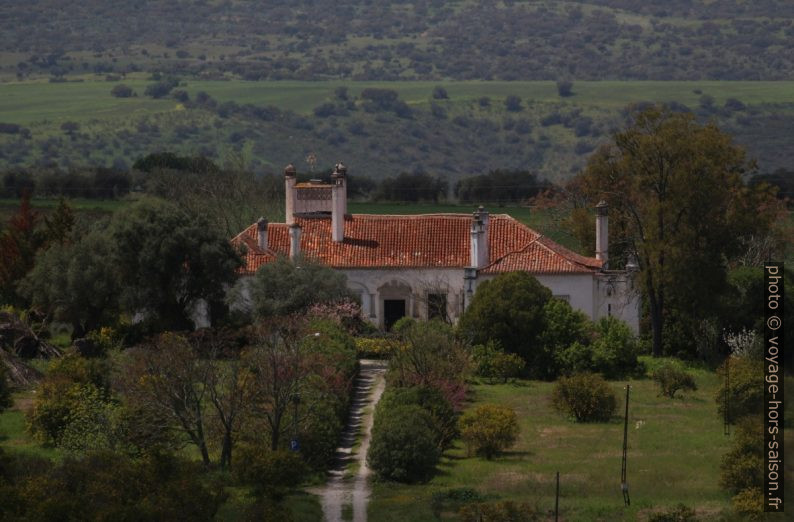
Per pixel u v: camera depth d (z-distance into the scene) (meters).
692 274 178.50
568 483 110.56
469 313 168.88
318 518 100.88
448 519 99.81
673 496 105.19
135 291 175.38
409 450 114.06
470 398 149.88
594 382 140.00
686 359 182.62
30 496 90.38
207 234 177.62
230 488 107.06
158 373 118.69
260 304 173.00
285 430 118.38
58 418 123.62
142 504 89.50
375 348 168.62
